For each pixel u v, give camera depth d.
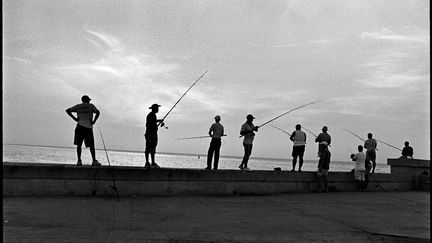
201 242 5.80
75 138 10.27
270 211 8.81
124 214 7.72
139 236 5.88
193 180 11.23
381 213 9.14
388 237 6.54
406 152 18.22
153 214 7.87
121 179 10.34
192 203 9.52
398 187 15.69
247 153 12.70
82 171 9.97
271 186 12.52
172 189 10.92
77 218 7.12
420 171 16.97
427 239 6.35
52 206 8.18
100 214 7.61
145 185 10.59
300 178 13.14
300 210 9.13
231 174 11.79
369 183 15.02
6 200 8.66
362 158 14.34
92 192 10.03
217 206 9.23
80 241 5.49
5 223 6.44
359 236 6.56
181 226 6.82
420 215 8.97
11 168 9.38
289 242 6.07
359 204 10.61
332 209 9.48
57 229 6.11
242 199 10.70
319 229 6.98
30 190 9.51
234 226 6.98
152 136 11.05
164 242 5.68
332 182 14.06
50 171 9.69
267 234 6.44
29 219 6.84
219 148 12.40
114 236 5.82
